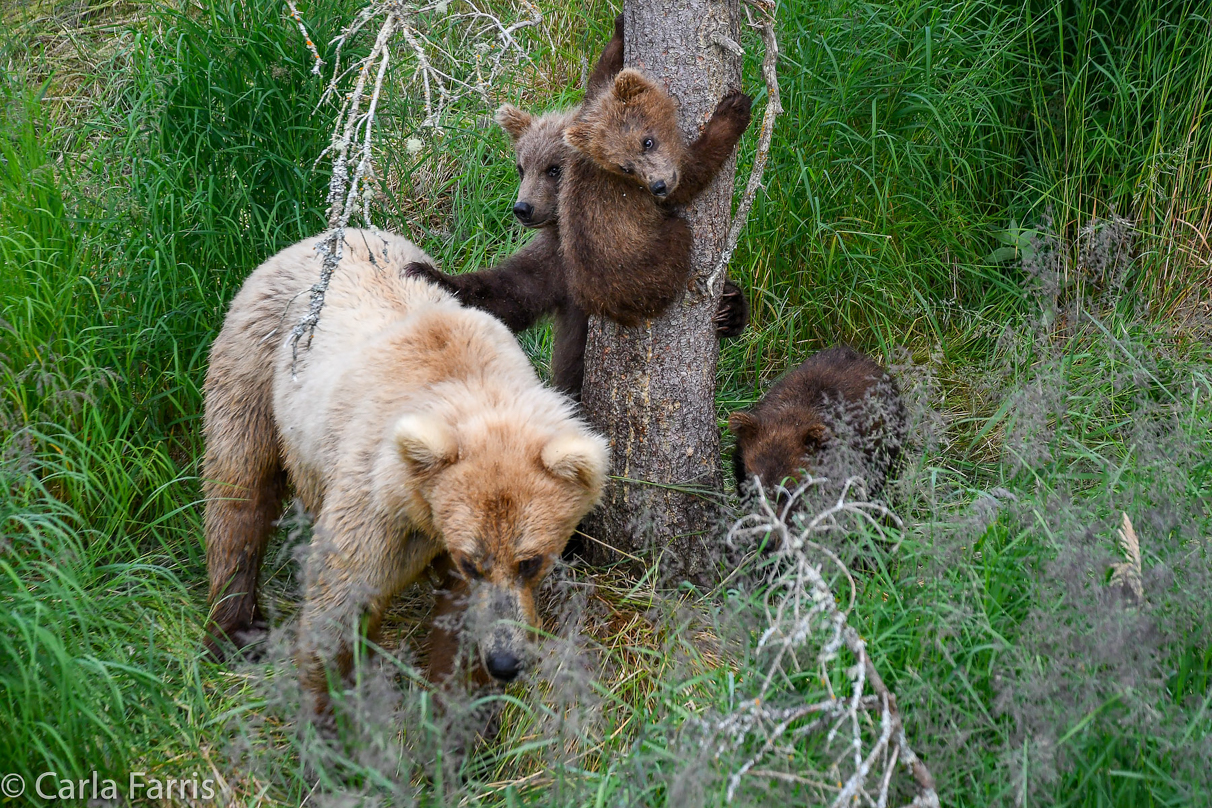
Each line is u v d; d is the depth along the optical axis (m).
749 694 3.72
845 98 6.60
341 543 3.97
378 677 3.69
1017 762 3.41
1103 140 6.80
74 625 4.35
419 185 7.59
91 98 7.67
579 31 8.18
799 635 3.29
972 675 3.81
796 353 6.62
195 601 4.96
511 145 6.95
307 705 3.83
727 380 6.47
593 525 5.10
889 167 6.71
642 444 4.91
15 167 5.83
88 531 4.91
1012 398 5.19
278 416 4.56
